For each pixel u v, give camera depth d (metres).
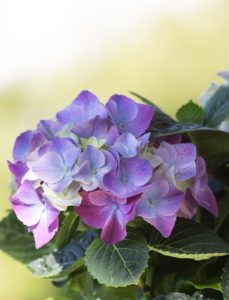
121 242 0.91
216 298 0.93
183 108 1.00
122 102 0.92
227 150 0.96
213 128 0.94
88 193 0.88
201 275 0.94
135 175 0.87
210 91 1.09
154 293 0.96
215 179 0.97
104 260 0.90
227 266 0.90
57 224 0.89
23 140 0.93
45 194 0.88
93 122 0.90
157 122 0.94
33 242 1.03
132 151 0.88
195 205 0.92
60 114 0.92
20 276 1.88
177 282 0.95
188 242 0.90
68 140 0.89
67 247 1.00
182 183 0.91
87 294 1.05
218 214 0.96
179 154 0.90
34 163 0.88
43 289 1.32
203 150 0.97
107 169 0.87
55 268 0.98
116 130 0.89
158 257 0.95
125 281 0.88
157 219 0.88
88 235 1.00
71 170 0.88
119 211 0.88
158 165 0.89
